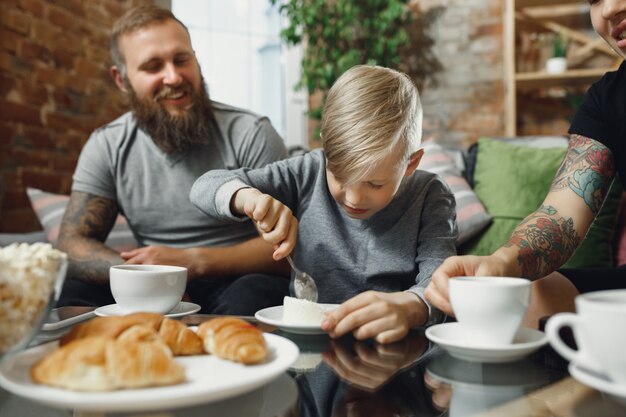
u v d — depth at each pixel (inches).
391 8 135.7
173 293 32.1
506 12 131.3
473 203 74.2
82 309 34.1
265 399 18.2
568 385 19.7
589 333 15.9
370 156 36.4
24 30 91.2
